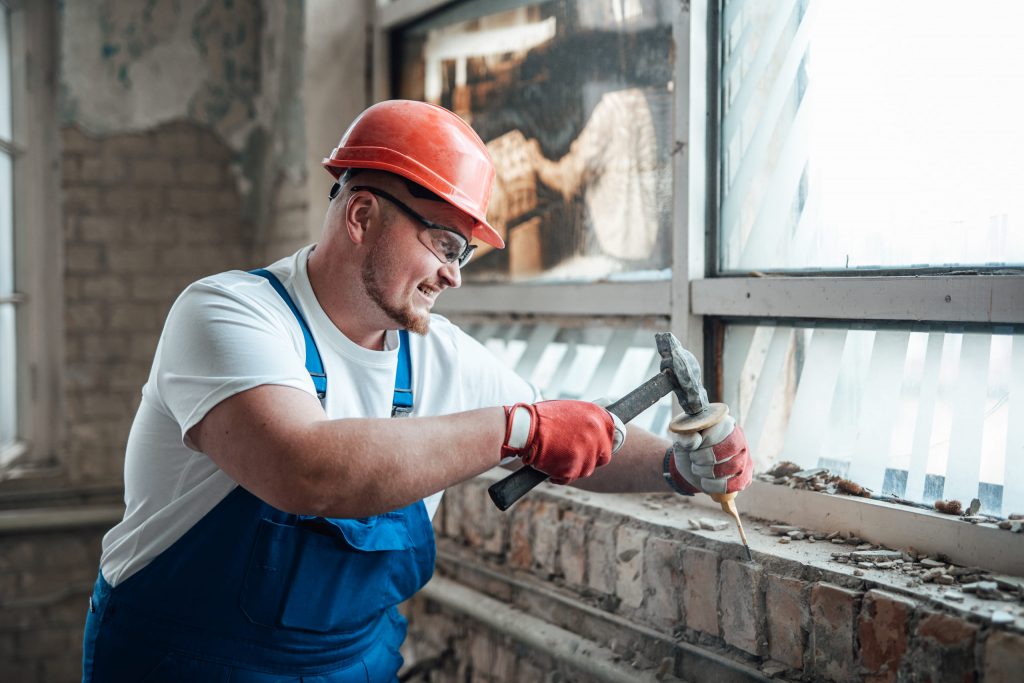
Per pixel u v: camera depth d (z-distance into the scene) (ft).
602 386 6.57
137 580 4.42
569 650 5.62
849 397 5.08
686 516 5.35
